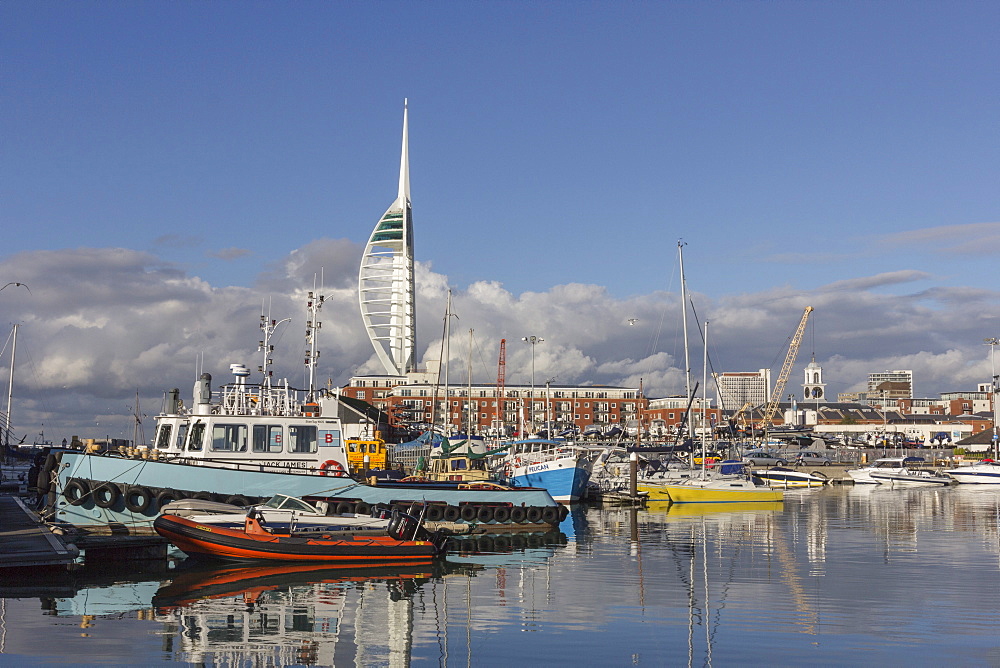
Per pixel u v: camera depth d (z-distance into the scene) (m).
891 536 47.22
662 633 23.48
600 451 82.81
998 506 71.62
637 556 38.62
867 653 21.48
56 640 22.05
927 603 27.53
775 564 36.09
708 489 74.31
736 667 20.31
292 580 30.94
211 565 33.75
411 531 36.19
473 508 46.66
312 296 48.34
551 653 21.47
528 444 90.31
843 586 30.67
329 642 22.39
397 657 21.12
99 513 36.00
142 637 22.52
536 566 35.38
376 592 28.98
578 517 60.81
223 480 37.62
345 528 35.78
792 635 23.28
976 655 21.34
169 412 41.25
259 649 21.66
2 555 29.30
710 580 31.94
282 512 35.16
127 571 32.41
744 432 193.00
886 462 134.75
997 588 30.28
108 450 41.16
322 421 40.44
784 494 91.69
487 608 26.62
